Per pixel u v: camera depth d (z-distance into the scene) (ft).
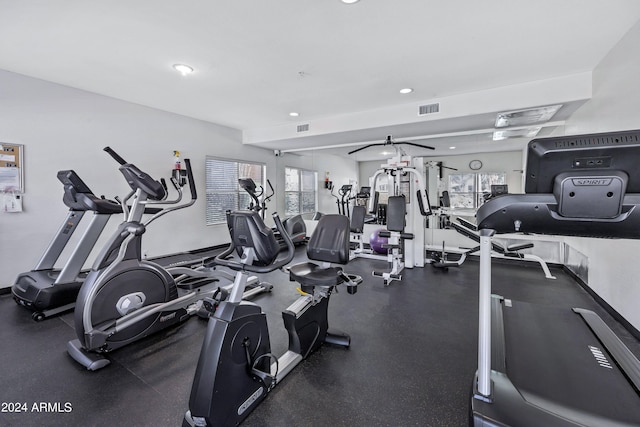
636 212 2.88
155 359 6.74
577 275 12.35
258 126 18.90
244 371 4.83
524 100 11.36
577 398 3.72
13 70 10.31
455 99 12.75
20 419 4.91
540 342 5.31
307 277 6.63
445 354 6.89
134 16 7.00
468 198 22.02
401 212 13.17
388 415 5.00
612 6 6.64
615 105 8.46
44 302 8.75
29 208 11.10
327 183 25.57
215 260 5.24
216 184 18.61
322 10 6.77
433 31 7.69
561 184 3.09
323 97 13.02
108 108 13.21
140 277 7.59
